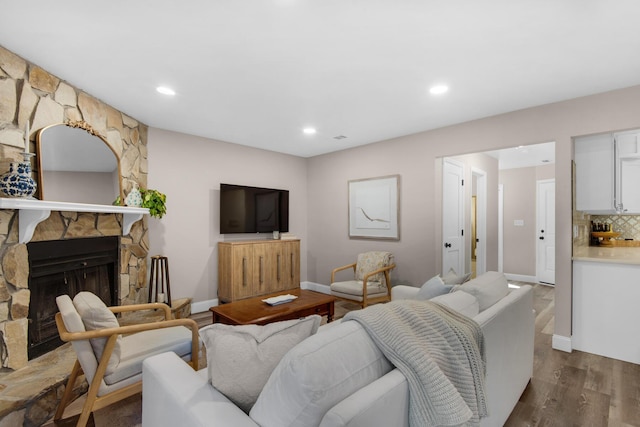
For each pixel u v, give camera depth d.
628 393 2.19
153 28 1.85
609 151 3.00
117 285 3.13
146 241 3.59
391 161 4.30
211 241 4.26
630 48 2.05
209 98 2.89
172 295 3.89
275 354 1.15
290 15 1.74
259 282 4.37
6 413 1.67
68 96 2.54
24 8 1.65
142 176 3.57
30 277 2.25
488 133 3.38
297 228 5.38
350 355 1.01
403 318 1.26
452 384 1.04
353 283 3.97
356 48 2.07
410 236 4.10
